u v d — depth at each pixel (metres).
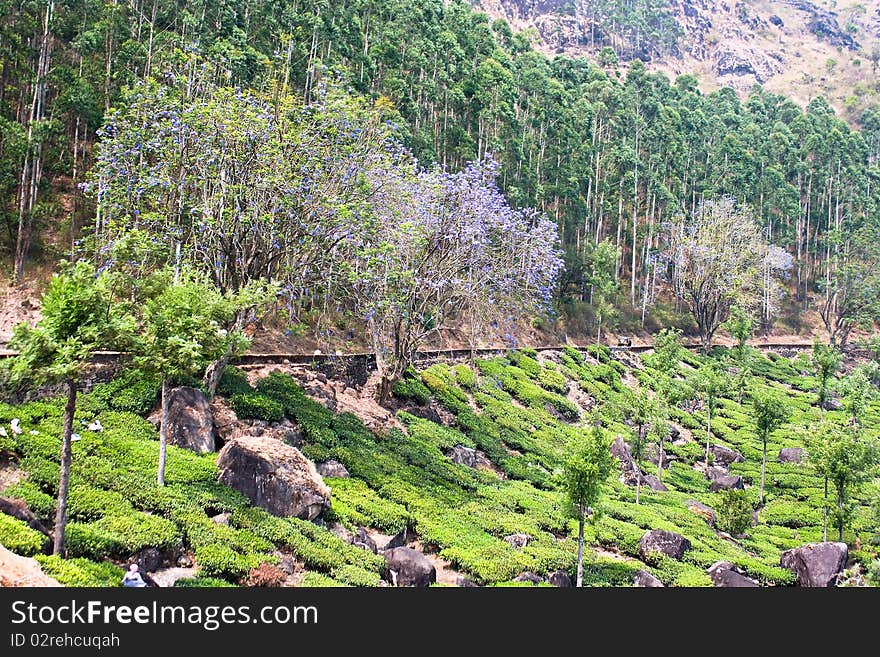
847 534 41.44
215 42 52.22
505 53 101.19
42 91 50.16
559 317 80.62
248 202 35.78
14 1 52.72
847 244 117.94
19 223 45.81
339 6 77.38
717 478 51.53
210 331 24.16
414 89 79.31
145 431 28.69
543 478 43.12
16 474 22.05
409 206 42.44
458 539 29.83
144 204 38.31
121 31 55.62
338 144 37.78
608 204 99.00
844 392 71.19
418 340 43.19
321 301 49.72
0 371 18.88
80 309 19.52
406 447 38.75
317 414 36.88
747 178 122.75
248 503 25.70
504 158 81.75
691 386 61.66
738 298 92.56
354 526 27.78
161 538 21.19
